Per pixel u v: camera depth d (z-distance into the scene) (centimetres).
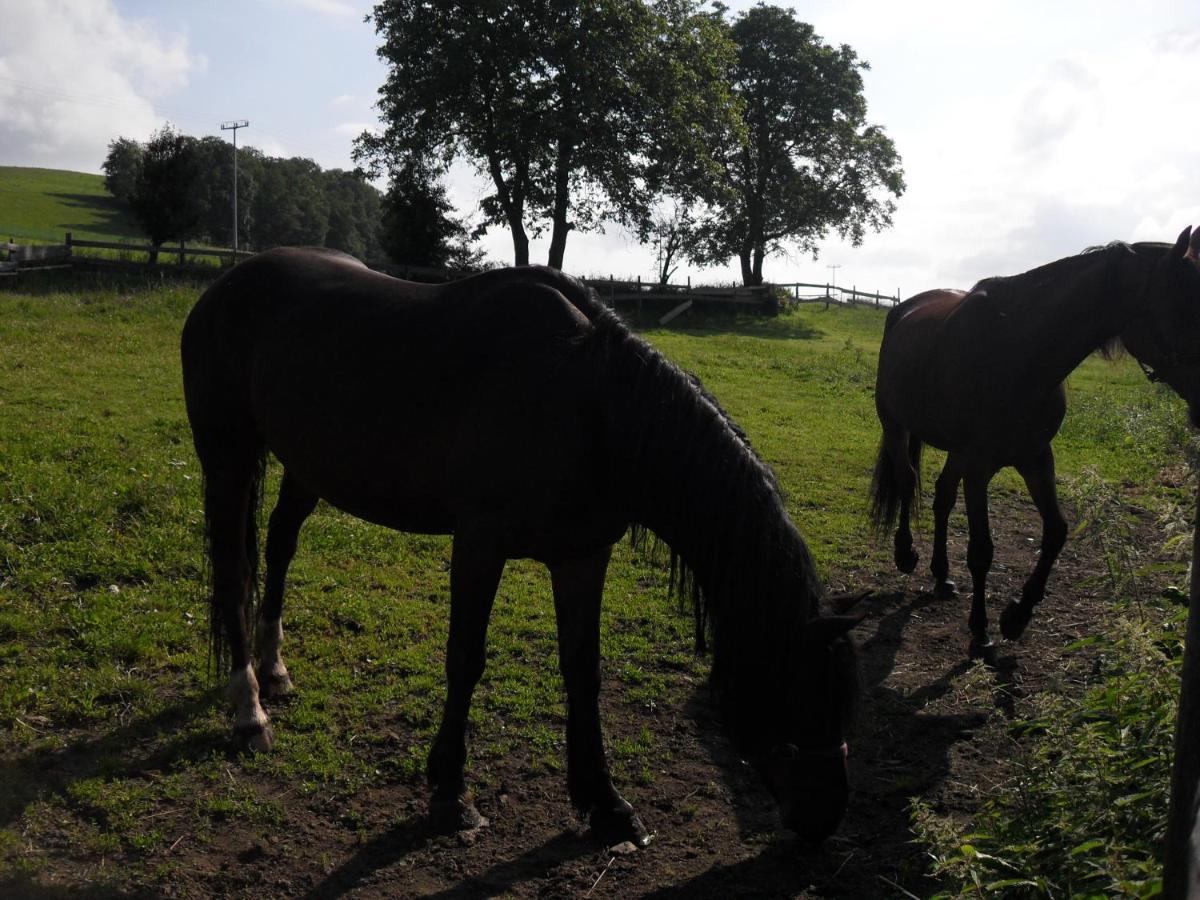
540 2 2736
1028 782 310
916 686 477
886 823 355
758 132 3862
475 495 328
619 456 317
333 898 307
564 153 2853
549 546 333
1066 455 1026
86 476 664
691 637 523
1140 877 241
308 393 374
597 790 344
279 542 443
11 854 313
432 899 308
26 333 1210
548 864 328
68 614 479
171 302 1623
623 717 437
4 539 553
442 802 343
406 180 3003
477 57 2727
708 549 303
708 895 312
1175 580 530
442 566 605
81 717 403
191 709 415
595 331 330
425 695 441
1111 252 451
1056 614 573
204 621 494
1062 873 270
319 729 408
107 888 302
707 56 3005
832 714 283
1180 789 189
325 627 502
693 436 309
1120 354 521
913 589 620
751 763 299
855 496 830
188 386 433
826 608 293
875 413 1263
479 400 329
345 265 429
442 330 352
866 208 4028
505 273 362
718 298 2934
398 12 2859
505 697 442
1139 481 916
